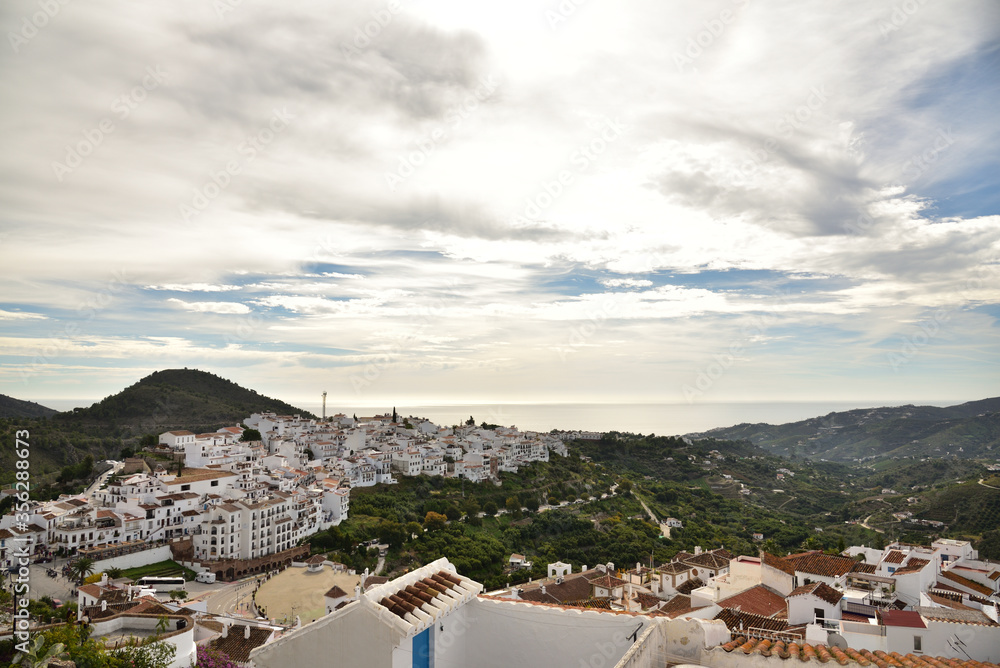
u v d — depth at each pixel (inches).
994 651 939.3
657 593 2790.4
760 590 2032.5
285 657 626.2
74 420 7544.3
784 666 613.3
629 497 6801.2
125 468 5260.8
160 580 3489.2
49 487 4936.0
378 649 588.7
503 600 713.6
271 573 4023.1
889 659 657.6
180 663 1863.9
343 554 4365.2
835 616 1501.0
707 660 625.6
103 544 3907.5
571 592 2970.0
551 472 7465.6
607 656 658.2
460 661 707.4
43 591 3228.3
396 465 6574.8
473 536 4877.0
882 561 1971.0
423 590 682.2
